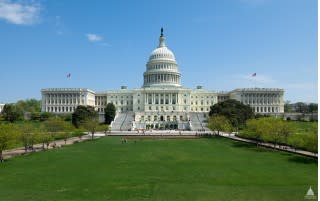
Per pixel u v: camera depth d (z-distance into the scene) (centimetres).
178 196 4044
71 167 6072
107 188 4450
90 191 4291
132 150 8869
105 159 7131
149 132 17100
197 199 3909
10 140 6800
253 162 6738
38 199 3909
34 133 8575
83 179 5019
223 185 4638
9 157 7362
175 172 5616
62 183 4747
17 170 5744
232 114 16988
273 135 9225
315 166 6212
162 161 6869
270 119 10462
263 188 4431
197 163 6606
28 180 4934
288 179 5031
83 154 7969
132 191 4284
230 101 18300
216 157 7500
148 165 6341
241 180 4975
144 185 4619
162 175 5353
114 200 3884
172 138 13162
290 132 9331
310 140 7156
